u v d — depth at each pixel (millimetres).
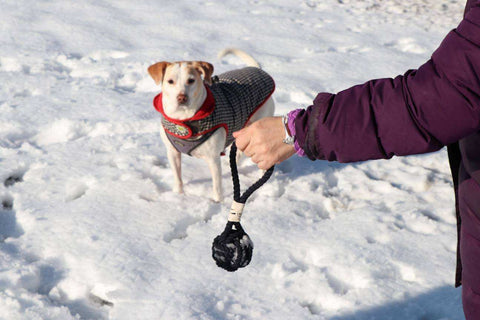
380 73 5520
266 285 2426
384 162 3809
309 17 7742
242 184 3455
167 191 3328
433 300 2289
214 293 2363
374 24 7484
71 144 3854
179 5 7961
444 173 3727
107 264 2531
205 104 2969
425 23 7598
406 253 2641
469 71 928
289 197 3316
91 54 5809
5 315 2188
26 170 3527
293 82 5105
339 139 1104
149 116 4387
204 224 2932
